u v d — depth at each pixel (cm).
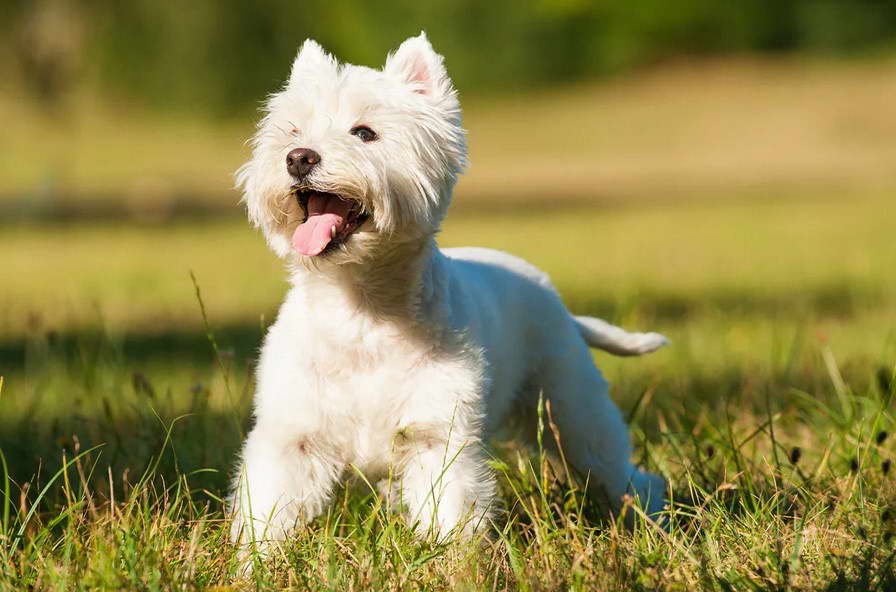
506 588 521
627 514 714
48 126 5272
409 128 616
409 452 611
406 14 6488
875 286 1708
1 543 551
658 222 2955
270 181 607
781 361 1056
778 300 1595
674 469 765
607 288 1719
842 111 5469
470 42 6562
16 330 1435
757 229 2725
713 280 1847
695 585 521
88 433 805
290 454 610
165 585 515
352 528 609
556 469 740
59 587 509
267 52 5550
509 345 686
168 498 638
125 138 5228
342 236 598
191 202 3650
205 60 5425
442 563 546
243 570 560
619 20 6612
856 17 6462
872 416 762
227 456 746
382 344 602
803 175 4216
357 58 6378
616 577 521
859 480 626
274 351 619
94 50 5338
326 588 521
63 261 2306
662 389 967
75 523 584
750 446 767
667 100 6006
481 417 617
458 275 662
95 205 3569
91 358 1017
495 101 6488
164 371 1120
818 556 555
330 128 609
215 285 1875
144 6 5362
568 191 3950
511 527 614
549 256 2233
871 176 4078
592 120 5809
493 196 3803
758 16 6550
